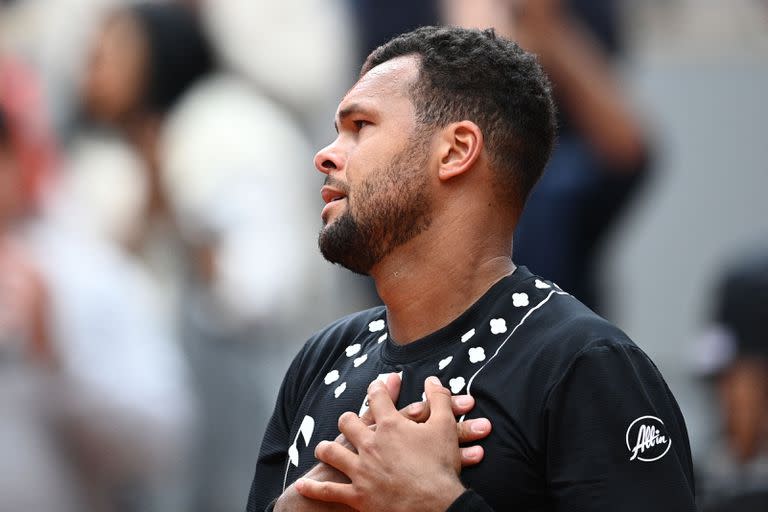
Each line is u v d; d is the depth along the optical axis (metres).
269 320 17.83
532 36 18.27
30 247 14.49
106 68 19.30
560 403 8.27
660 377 8.58
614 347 8.38
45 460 14.14
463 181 8.84
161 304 17.78
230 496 17.20
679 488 8.23
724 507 13.75
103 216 18.27
